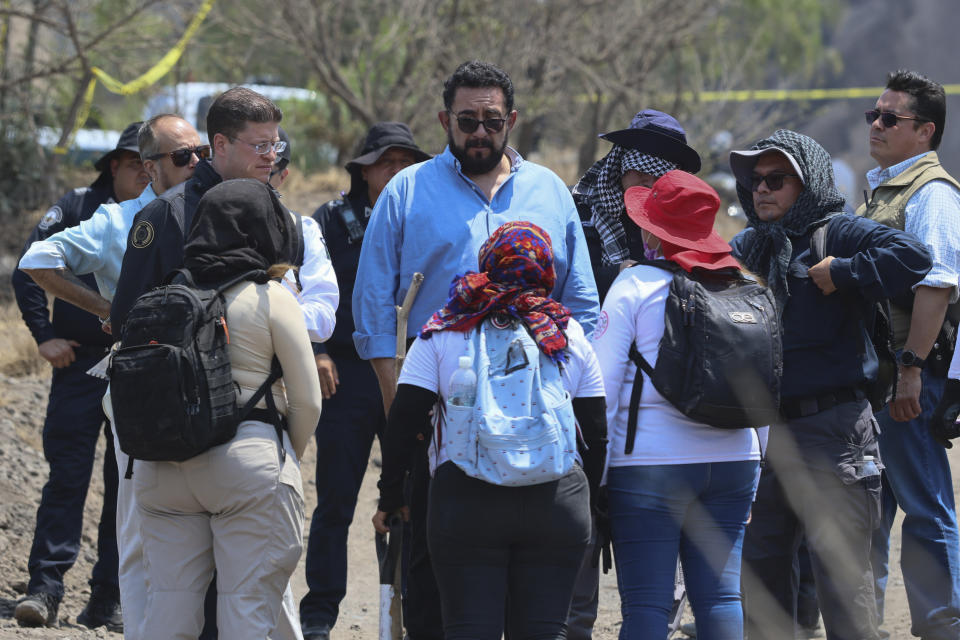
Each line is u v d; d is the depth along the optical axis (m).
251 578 10.66
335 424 15.72
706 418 11.00
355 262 16.19
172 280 10.91
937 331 13.79
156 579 10.75
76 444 15.49
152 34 40.78
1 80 37.59
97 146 44.28
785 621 12.15
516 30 46.12
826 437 12.18
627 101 50.97
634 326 11.41
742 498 11.47
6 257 35.09
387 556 12.22
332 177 45.75
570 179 51.25
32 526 18.27
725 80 55.62
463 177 12.69
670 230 11.72
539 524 10.33
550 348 10.38
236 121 11.95
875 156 15.49
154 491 10.66
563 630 10.51
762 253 13.09
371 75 49.56
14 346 27.11
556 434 10.13
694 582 11.34
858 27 110.81
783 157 12.83
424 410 10.64
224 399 10.35
